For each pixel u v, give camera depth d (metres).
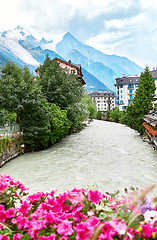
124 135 27.30
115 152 15.32
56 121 17.03
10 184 3.00
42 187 7.83
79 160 12.65
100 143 20.00
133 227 1.89
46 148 17.16
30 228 2.07
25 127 15.39
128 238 1.78
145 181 8.65
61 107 20.84
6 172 10.00
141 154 14.57
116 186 8.00
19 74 15.34
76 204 2.38
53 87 20.41
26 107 14.98
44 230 2.09
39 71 22.91
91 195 2.39
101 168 10.77
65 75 22.00
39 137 15.69
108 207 2.42
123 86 75.06
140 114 25.73
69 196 2.41
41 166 11.18
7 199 2.71
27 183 8.32
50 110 17.69
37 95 15.31
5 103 14.59
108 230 1.80
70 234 1.87
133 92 74.25
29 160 12.65
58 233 1.98
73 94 21.30
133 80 75.00
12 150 13.09
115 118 62.94
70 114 21.98
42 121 15.71
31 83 15.95
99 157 13.55
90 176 9.33
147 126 21.03
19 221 2.23
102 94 122.88
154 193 6.72
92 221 1.91
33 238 1.99
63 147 17.66
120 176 9.33
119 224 1.85
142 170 10.39
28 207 2.51
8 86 14.43
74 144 19.36
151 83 25.78
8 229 2.16
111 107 122.69
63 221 2.02
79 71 48.34
